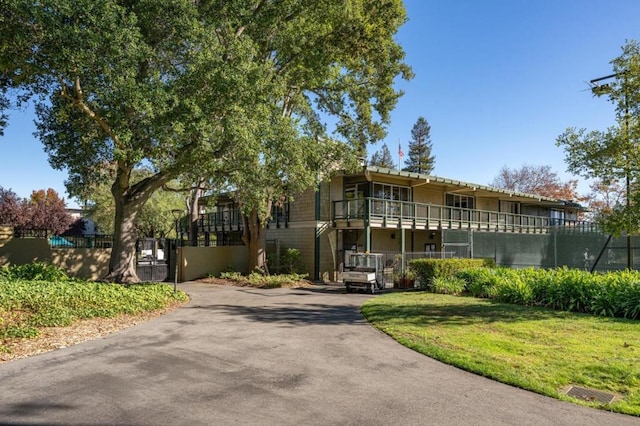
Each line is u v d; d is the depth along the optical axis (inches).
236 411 177.2
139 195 591.2
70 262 783.1
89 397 192.4
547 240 821.2
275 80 546.0
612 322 358.9
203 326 367.6
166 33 454.6
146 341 307.6
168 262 904.3
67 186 640.4
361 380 219.5
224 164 570.9
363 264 701.3
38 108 568.1
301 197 959.6
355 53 743.1
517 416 173.9
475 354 261.4
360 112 872.9
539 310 426.9
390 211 896.3
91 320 373.7
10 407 180.4
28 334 304.7
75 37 368.5
